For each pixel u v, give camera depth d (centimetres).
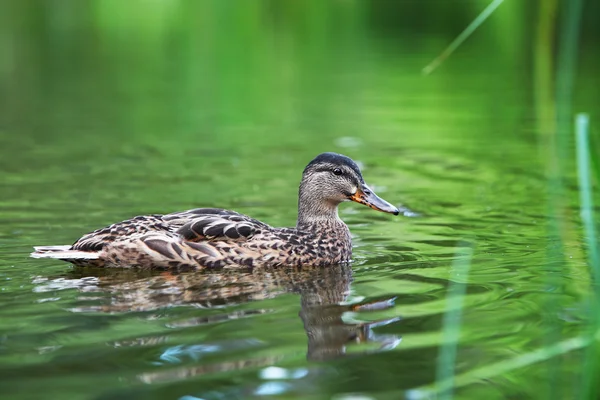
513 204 1689
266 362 861
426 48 4469
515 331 943
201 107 3030
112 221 1527
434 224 1540
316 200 1360
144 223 1273
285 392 788
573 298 1061
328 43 4728
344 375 827
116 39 4922
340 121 2750
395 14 5672
